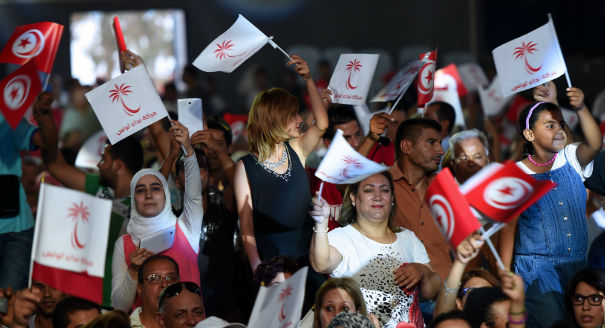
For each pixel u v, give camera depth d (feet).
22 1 168.04
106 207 44.09
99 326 45.70
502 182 44.19
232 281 60.49
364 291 53.67
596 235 69.92
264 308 43.60
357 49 168.25
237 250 59.88
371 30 168.04
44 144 64.13
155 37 192.65
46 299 54.13
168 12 177.06
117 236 63.16
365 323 45.50
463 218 43.37
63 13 168.96
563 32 157.79
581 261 57.36
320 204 50.57
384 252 54.34
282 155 57.93
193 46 168.66
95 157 78.84
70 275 44.73
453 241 44.04
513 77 63.93
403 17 167.43
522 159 61.41
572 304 53.98
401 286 53.78
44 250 43.86
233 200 61.98
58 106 132.16
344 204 55.83
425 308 58.90
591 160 57.72
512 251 58.49
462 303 50.57
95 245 44.01
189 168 58.49
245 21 62.13
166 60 194.08
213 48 62.08
